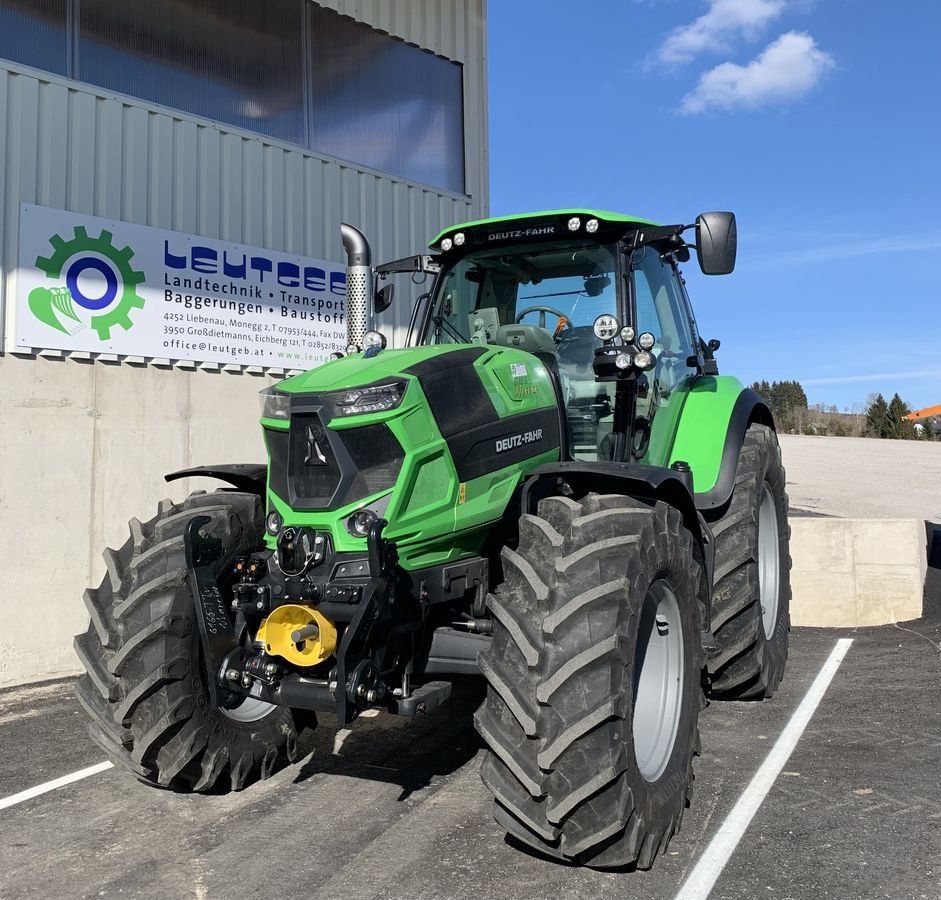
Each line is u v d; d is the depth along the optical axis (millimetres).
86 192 5770
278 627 2832
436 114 8531
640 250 4148
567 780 2543
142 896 2676
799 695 4699
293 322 7000
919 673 5047
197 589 3043
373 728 4336
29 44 5641
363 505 2854
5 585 5383
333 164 7406
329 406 2918
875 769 3584
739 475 4512
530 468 3424
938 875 2686
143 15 6250
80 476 5730
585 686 2566
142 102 6094
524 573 2768
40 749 4219
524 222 4016
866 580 6469
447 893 2623
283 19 7180
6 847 3076
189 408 6316
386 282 7703
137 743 3129
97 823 3264
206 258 6410
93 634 3398
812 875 2695
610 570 2732
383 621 2758
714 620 4227
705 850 2883
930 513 13156
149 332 6059
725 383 4895
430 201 8305
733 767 3639
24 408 5484
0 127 5367
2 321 5367
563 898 2574
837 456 27000
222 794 3508
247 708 3604
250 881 2746
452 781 3598
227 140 6617
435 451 2969
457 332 4246
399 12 8141
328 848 2971
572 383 3898
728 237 3699
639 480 2986
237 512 3422
